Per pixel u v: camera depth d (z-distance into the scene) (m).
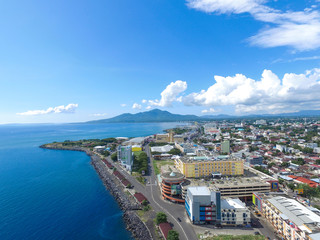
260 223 124.75
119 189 187.38
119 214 145.00
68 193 184.50
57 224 132.38
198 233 114.44
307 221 100.75
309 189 157.38
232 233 114.31
